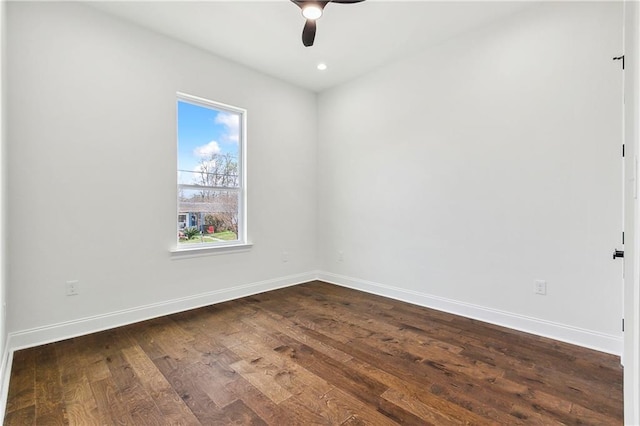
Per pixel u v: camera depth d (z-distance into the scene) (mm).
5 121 2201
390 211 3781
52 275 2533
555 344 2475
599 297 2383
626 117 1227
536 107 2656
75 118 2637
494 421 1589
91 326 2715
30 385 1909
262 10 2748
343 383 1938
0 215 1827
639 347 964
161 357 2270
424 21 2869
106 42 2795
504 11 2729
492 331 2744
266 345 2477
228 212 3799
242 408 1701
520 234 2766
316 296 3844
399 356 2287
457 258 3184
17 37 2371
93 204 2734
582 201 2447
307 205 4582
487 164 2953
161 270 3148
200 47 3375
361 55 3525
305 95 4523
